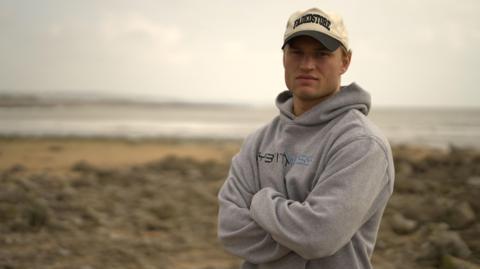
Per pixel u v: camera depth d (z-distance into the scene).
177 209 8.02
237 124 65.06
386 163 2.08
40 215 6.78
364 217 2.09
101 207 8.05
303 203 2.05
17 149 20.27
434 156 12.95
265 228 2.10
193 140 30.06
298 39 2.22
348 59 2.36
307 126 2.26
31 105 188.50
